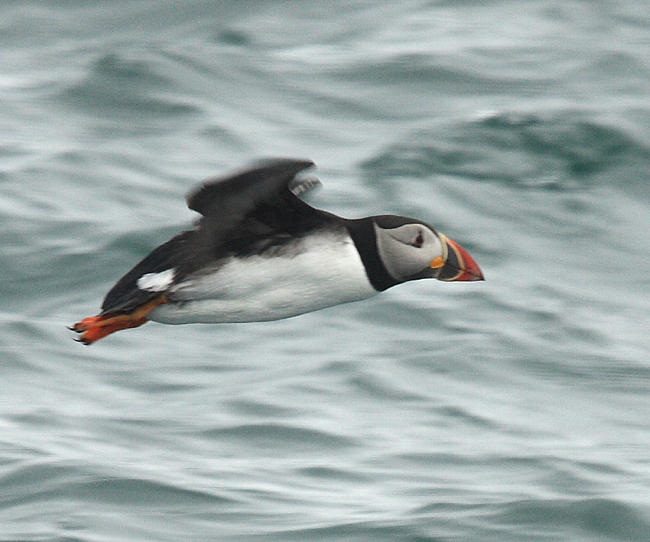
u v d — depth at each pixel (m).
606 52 24.67
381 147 19.88
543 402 12.88
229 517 10.30
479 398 12.88
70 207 17.34
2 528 10.11
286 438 11.87
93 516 10.28
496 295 15.32
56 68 24.12
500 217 17.84
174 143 19.98
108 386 12.99
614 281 16.23
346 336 14.20
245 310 8.87
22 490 10.70
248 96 22.27
